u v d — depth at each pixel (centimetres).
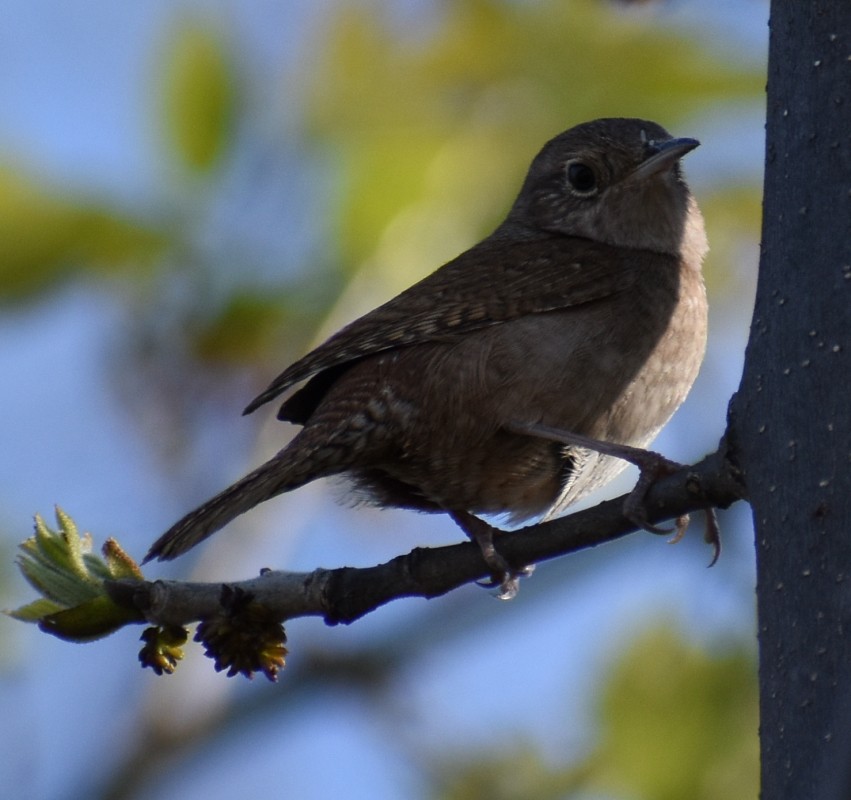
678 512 751
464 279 984
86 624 769
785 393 626
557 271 996
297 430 1109
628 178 1060
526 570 958
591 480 1012
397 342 957
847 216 631
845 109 644
